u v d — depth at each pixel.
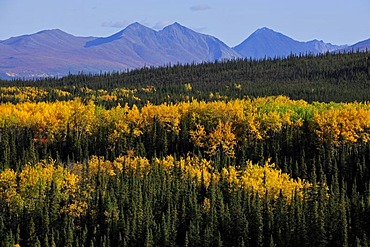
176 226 154.00
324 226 146.12
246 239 145.75
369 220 149.62
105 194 167.25
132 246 151.00
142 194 167.88
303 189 171.50
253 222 148.75
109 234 155.00
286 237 144.50
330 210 153.25
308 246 142.50
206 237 145.25
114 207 160.12
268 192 168.25
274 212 156.88
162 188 171.75
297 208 148.75
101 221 160.88
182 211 157.25
